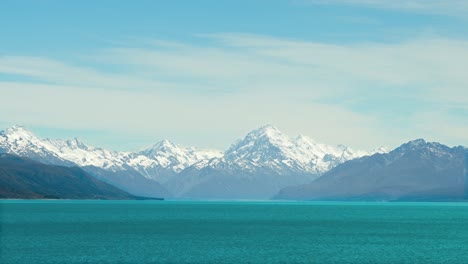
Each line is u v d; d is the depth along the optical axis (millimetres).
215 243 166625
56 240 170125
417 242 173875
